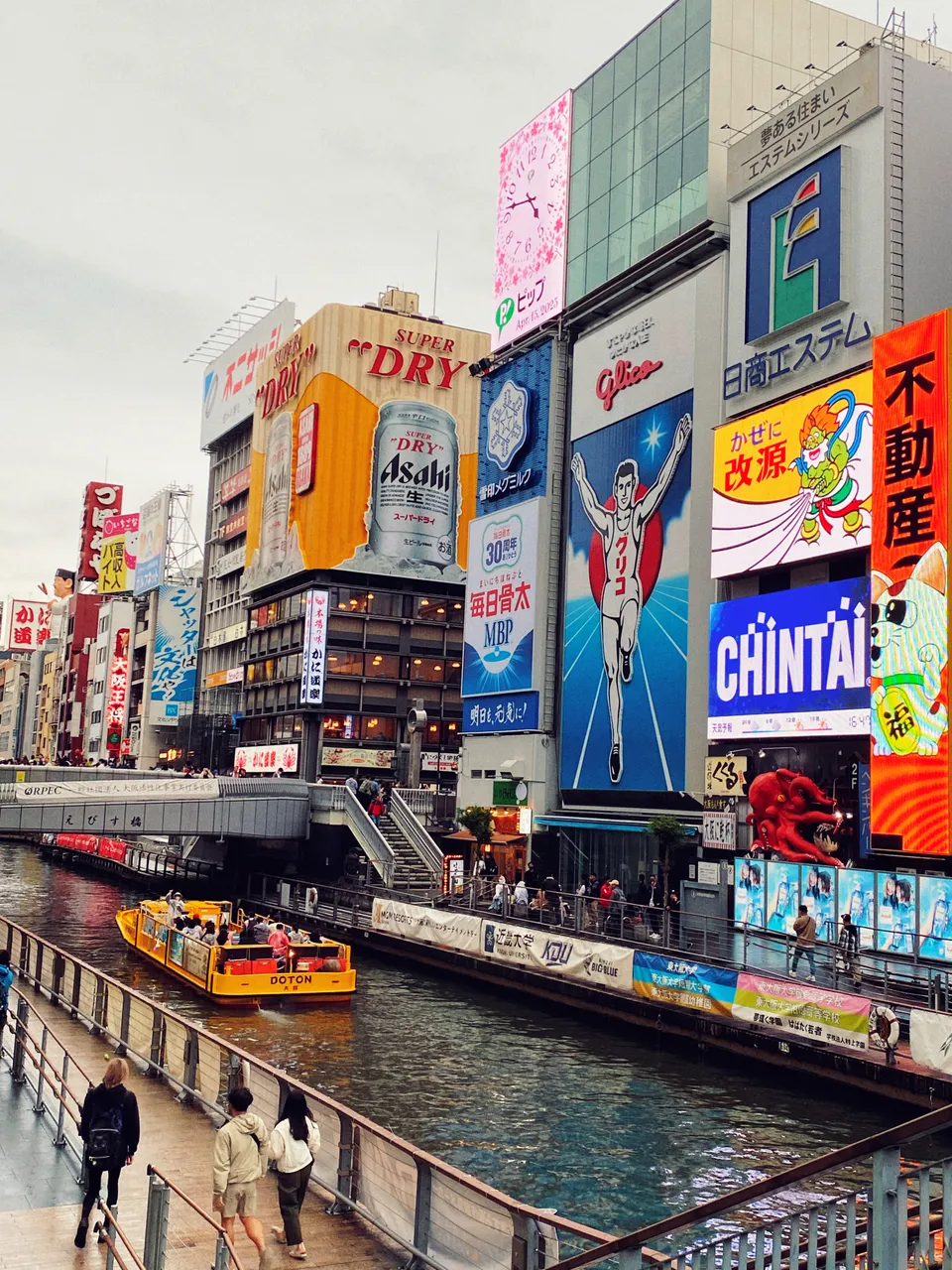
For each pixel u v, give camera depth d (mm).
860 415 41812
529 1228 10969
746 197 50031
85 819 61500
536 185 68688
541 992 39281
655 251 56438
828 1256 6590
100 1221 13359
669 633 53156
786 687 43969
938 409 37500
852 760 41406
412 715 72500
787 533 44812
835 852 40438
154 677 136375
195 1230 13820
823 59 57250
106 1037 24578
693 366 53438
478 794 68625
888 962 31422
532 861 61562
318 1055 32156
